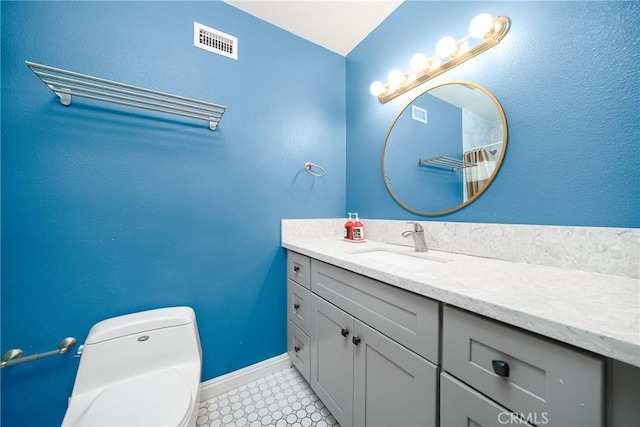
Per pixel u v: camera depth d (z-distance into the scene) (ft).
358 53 5.40
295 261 4.53
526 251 2.73
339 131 5.73
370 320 2.70
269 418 3.69
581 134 2.35
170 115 3.73
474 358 1.76
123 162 3.42
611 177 2.18
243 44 4.40
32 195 2.91
